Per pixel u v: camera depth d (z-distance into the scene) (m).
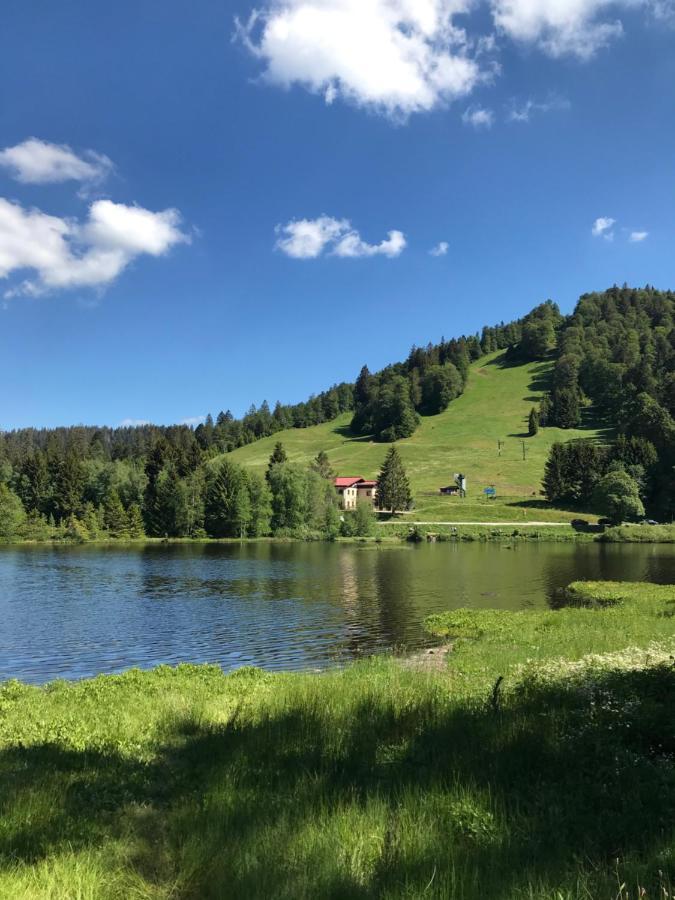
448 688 13.48
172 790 7.88
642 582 52.38
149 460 149.25
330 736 9.64
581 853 5.68
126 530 118.69
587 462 146.75
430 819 6.40
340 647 30.66
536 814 6.48
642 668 13.22
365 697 12.12
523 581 56.31
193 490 122.50
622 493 123.62
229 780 7.84
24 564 74.12
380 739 9.49
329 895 5.10
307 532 119.00
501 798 6.87
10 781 8.02
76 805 7.20
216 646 31.39
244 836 6.19
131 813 6.97
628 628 25.38
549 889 5.00
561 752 8.20
